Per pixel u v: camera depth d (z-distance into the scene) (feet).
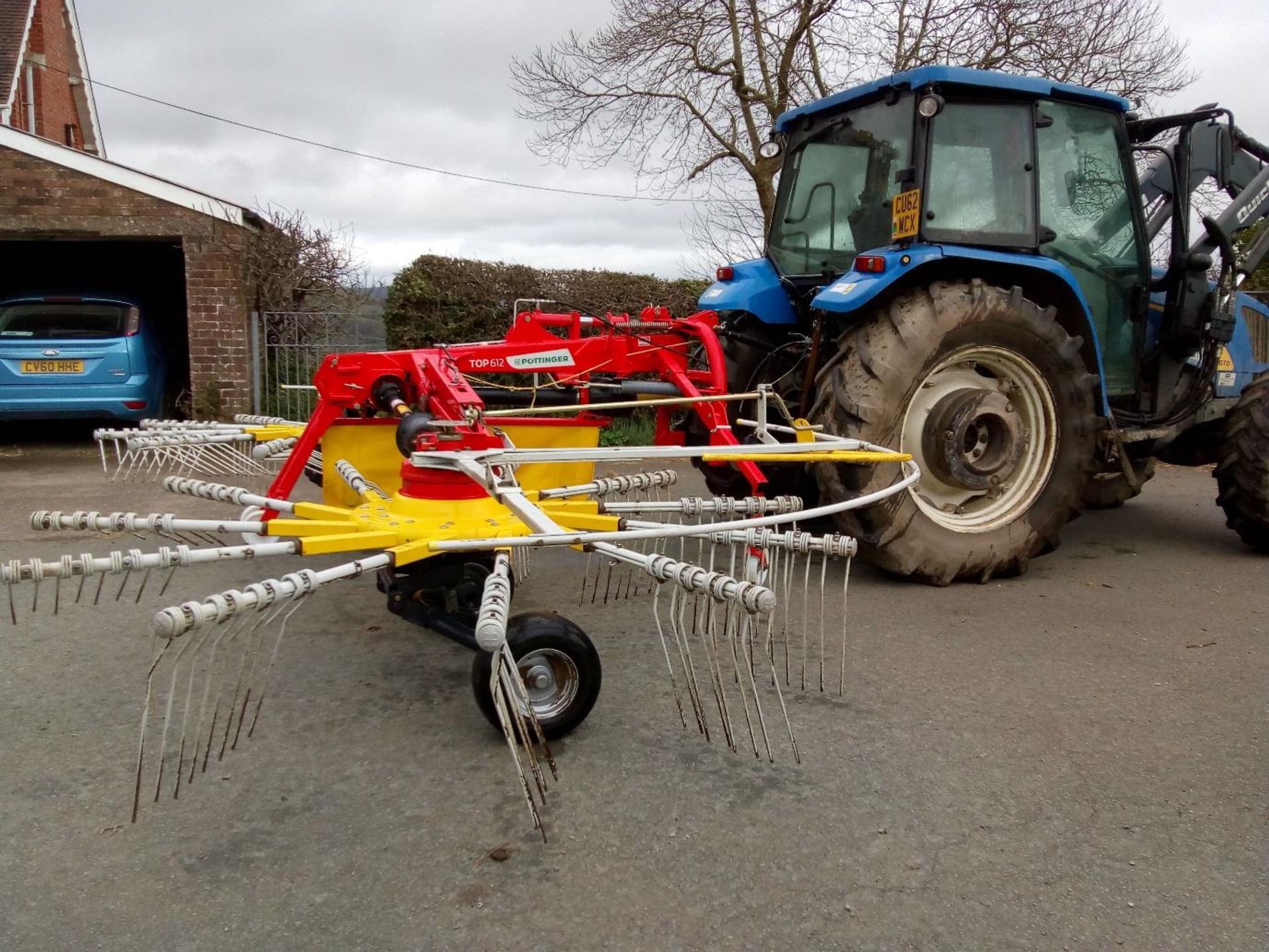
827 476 13.53
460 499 9.45
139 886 6.44
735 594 6.89
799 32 33.60
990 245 14.34
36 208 28.35
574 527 9.53
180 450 13.98
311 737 8.72
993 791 7.88
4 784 7.79
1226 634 12.08
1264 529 16.08
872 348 13.47
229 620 7.40
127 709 9.26
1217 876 6.72
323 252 34.42
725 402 14.40
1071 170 15.62
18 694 9.57
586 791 7.77
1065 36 33.53
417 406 12.35
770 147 17.85
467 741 8.67
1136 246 16.29
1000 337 13.83
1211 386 16.61
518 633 8.14
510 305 33.04
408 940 5.93
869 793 7.82
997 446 14.33
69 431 30.94
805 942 5.97
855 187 15.96
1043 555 16.11
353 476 10.90
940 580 13.98
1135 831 7.30
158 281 36.19
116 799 7.57
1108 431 14.96
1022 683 10.28
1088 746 8.75
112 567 7.10
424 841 7.04
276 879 6.54
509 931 6.03
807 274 16.98
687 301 35.45
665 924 6.12
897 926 6.14
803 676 10.13
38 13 58.49
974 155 14.38
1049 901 6.41
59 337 26.84
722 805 7.59
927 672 10.57
